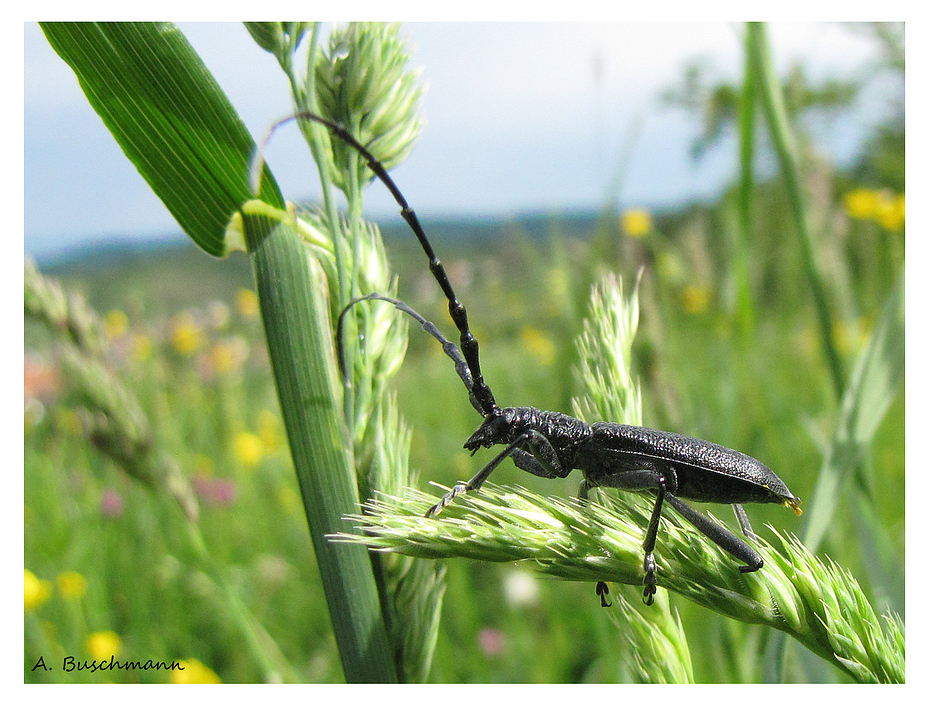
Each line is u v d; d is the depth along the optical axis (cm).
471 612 10
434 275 6
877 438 10
